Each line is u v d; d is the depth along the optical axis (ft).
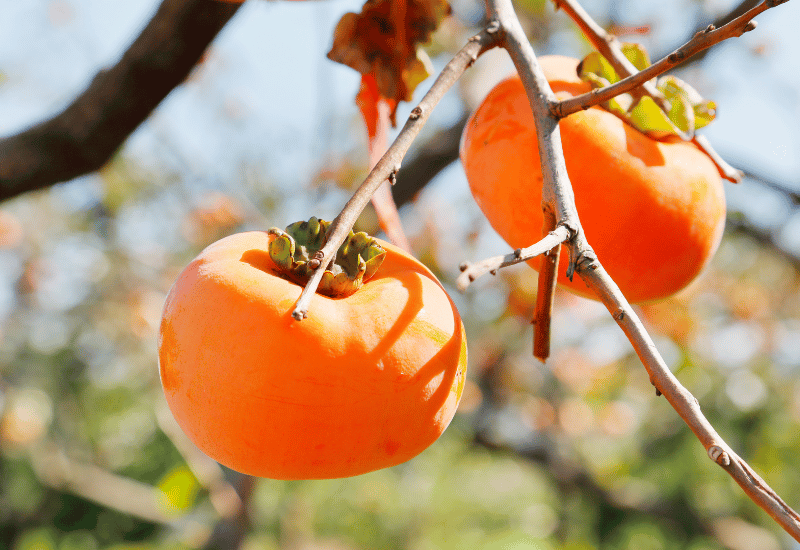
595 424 24.81
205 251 3.46
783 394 23.26
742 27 2.75
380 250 3.44
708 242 4.21
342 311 3.14
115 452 30.17
